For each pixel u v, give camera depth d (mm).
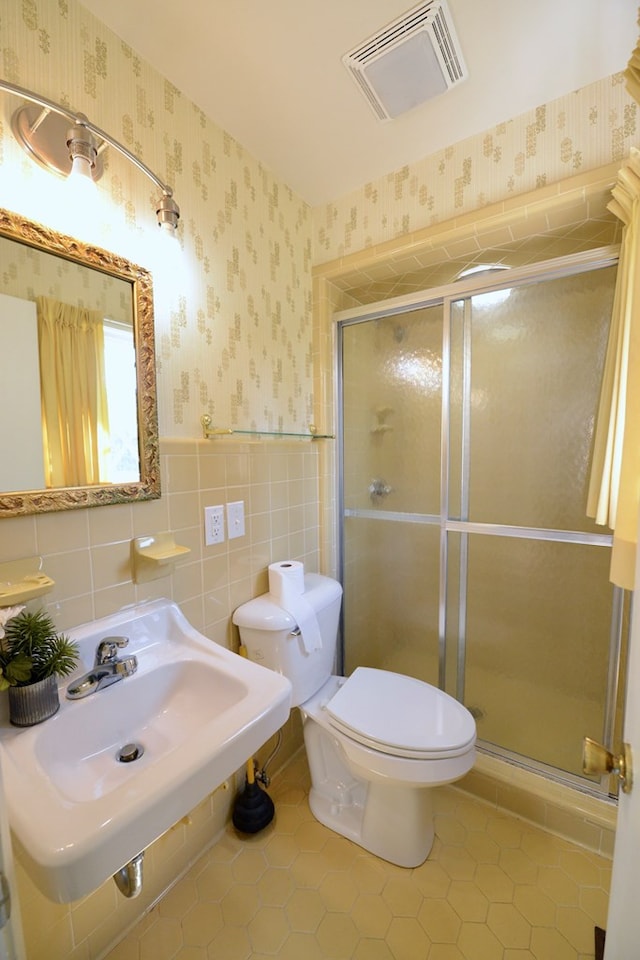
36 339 805
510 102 1145
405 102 1128
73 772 755
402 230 1424
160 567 1037
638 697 486
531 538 1423
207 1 850
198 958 965
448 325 1500
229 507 1264
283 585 1303
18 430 785
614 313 1112
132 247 969
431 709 1191
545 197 1162
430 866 1178
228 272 1242
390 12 884
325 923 1035
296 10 876
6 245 756
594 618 1347
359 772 1110
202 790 620
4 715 727
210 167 1168
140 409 979
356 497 1840
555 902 1081
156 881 1085
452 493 1564
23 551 792
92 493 887
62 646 777
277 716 774
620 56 1008
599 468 1159
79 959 918
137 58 963
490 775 1386
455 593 1590
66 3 828
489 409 1473
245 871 1167
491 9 891
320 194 1548
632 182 936
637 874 449
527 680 1479
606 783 1292
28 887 822
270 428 1443
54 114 805
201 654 961
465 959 959
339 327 1772
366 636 1876
